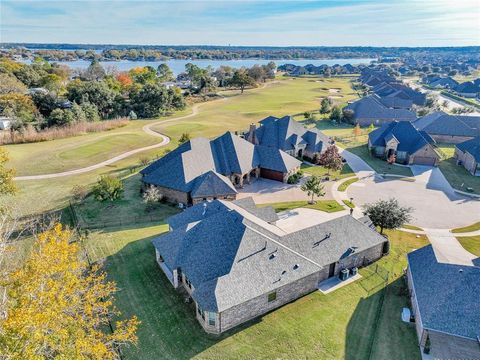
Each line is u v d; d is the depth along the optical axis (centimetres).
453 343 2378
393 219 4028
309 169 6825
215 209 3744
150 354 2488
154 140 8612
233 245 3005
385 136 7588
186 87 19038
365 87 18350
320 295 3148
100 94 12469
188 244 3262
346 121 11044
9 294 1842
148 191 4916
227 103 14575
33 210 4806
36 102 11525
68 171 6444
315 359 2458
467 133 8794
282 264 3005
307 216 4738
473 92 17225
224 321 2666
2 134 8738
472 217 4869
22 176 6159
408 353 2531
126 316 2831
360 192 5666
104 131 9950
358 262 3594
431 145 7212
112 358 2247
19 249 3669
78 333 1867
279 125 7631
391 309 2992
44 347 1744
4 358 1552
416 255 3278
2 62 16150
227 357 2458
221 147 6000
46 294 1795
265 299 2856
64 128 9594
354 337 2666
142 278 3300
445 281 2742
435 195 5600
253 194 5538
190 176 5106
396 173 6606
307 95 16375
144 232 4178
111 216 4619
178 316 2838
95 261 3541
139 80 17988
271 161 6131
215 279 2745
